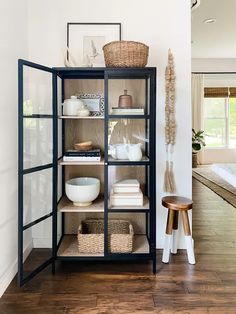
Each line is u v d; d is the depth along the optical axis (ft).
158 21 8.16
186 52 8.18
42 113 7.92
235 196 14.92
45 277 7.02
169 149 8.37
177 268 7.45
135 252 7.33
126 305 5.91
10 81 6.82
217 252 8.38
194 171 22.36
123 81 7.83
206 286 6.61
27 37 8.02
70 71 7.27
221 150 26.27
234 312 5.68
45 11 8.14
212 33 17.46
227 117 26.09
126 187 7.48
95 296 6.23
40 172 8.11
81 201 7.49
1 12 6.30
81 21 8.20
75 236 8.46
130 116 7.32
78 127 8.40
